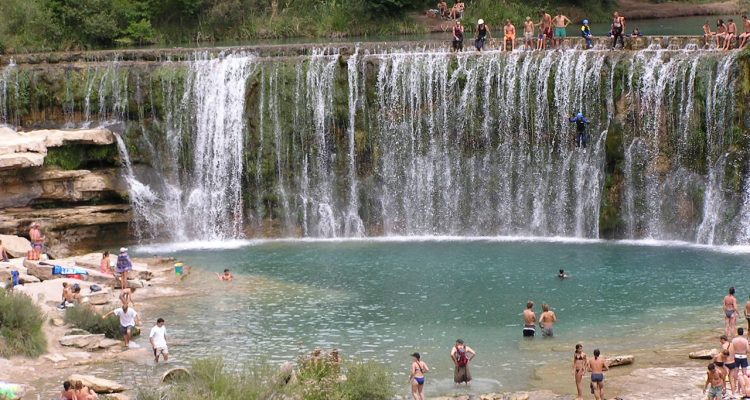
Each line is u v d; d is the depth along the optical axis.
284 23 87.75
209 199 62.16
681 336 39.22
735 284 46.12
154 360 37.97
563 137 59.06
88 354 38.78
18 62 65.94
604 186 57.81
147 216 60.41
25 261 49.12
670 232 56.62
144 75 62.88
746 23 57.34
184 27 87.62
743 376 33.00
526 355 37.88
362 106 61.62
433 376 35.78
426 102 61.12
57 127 63.72
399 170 61.44
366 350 38.69
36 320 39.59
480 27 63.19
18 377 36.22
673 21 89.75
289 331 41.25
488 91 60.09
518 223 59.91
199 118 62.50
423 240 59.12
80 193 58.12
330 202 61.75
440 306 44.31
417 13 90.12
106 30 83.06
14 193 56.16
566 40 63.81
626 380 34.53
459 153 60.69
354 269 51.44
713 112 55.41
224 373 33.38
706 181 55.69
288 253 56.00
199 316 43.59
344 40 83.06
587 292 45.78
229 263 53.53
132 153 61.94
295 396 32.34
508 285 47.38
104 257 49.75
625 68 57.53
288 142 62.12
